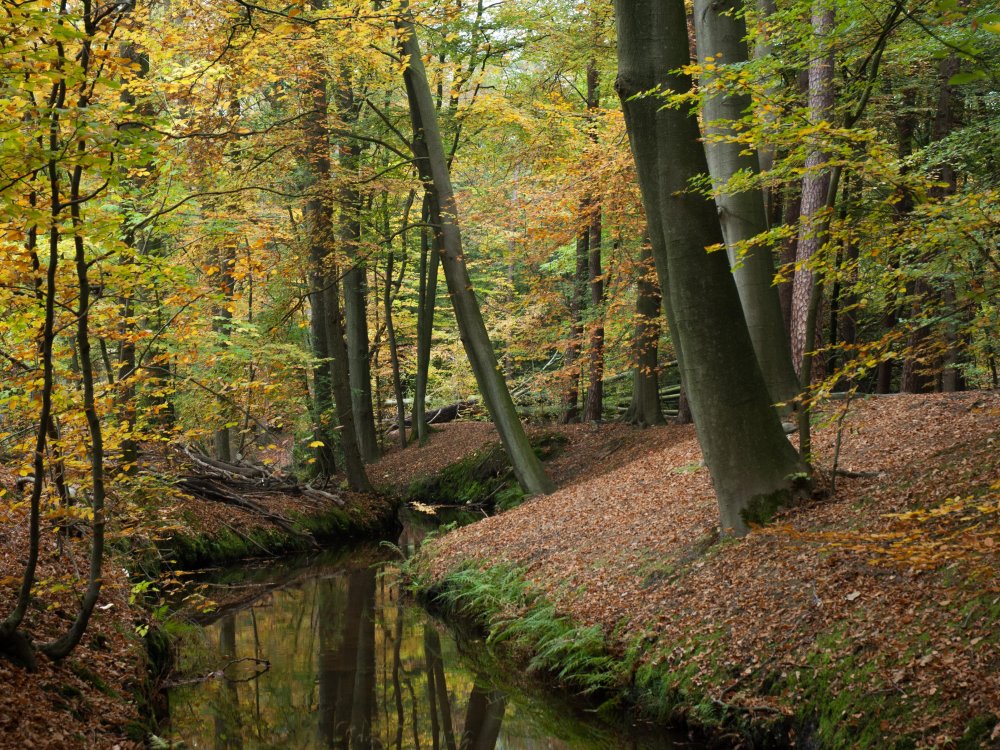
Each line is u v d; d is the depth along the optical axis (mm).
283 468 22422
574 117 17422
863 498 8320
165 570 13859
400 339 31219
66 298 6262
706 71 7125
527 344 25016
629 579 9414
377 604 13195
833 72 11734
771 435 8906
